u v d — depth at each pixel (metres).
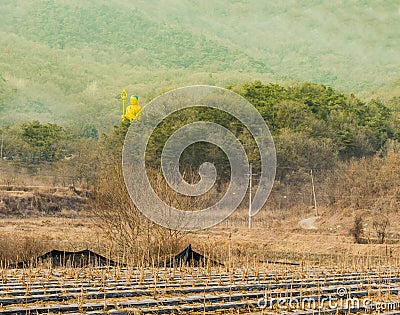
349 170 96.00
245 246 55.78
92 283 26.98
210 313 21.81
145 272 31.72
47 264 34.44
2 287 25.56
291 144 105.88
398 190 85.50
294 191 96.94
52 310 21.06
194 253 39.38
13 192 91.56
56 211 87.25
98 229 57.09
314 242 59.72
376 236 68.06
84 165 110.00
